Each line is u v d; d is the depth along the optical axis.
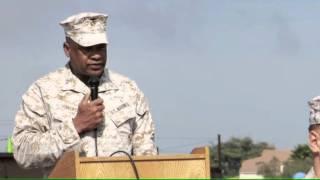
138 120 14.00
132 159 10.81
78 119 12.73
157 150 14.23
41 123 13.32
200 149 11.51
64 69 13.74
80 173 10.45
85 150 12.94
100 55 13.36
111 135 13.34
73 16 13.50
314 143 15.12
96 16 13.40
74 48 13.41
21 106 13.53
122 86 13.92
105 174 10.61
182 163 11.27
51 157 12.69
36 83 13.58
